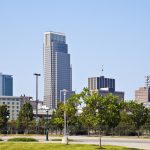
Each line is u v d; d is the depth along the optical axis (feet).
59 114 344.28
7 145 190.29
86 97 183.52
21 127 451.53
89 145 192.24
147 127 400.67
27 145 189.88
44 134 417.28
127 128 400.67
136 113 355.15
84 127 419.13
